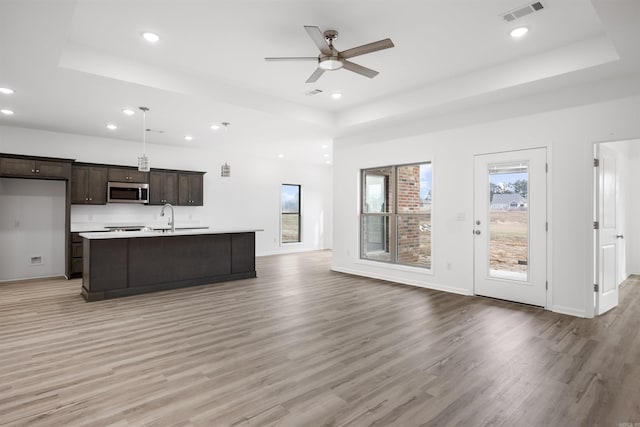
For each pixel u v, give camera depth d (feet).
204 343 10.02
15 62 10.85
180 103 14.83
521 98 13.89
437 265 16.84
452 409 6.73
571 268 12.70
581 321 11.93
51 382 7.72
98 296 14.69
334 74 13.85
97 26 10.22
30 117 17.07
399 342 10.10
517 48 11.62
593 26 10.20
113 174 21.29
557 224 13.03
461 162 15.84
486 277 15.16
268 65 12.96
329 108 18.42
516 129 14.05
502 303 14.24
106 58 11.91
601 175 12.76
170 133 20.75
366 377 8.01
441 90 14.64
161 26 10.21
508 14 9.55
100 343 9.98
